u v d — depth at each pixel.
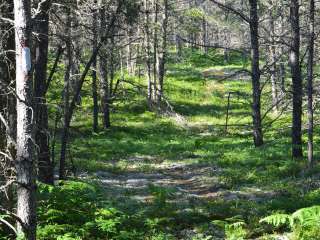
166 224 11.09
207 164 21.92
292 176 16.94
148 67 41.03
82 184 10.69
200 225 10.99
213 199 14.46
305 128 29.94
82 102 41.56
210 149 26.55
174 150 27.02
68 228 9.12
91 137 31.27
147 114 39.97
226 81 63.47
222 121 41.28
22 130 6.64
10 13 8.18
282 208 11.83
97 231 9.55
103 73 27.30
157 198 13.53
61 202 9.99
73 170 16.33
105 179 18.58
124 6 16.92
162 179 19.20
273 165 18.94
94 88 32.75
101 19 15.41
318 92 23.00
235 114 44.47
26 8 6.44
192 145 28.19
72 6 13.06
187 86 56.62
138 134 34.06
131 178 19.34
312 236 8.41
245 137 31.64
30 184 6.74
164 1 40.78
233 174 18.36
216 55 88.75
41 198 10.02
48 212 9.33
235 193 15.31
